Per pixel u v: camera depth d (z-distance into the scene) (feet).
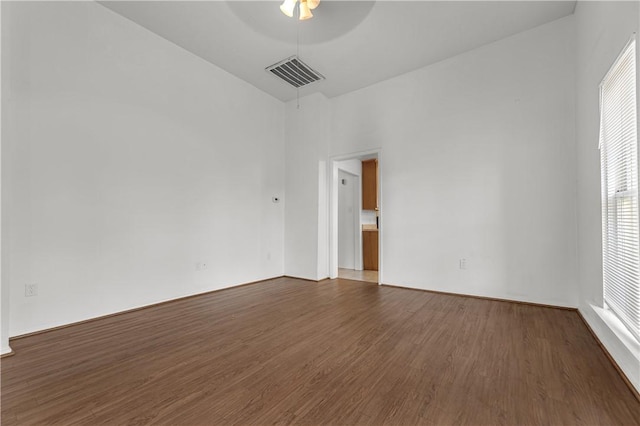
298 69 12.58
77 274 8.95
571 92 10.14
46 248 8.34
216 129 13.39
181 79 11.96
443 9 9.78
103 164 9.57
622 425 4.40
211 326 8.79
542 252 10.56
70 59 8.87
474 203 11.99
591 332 8.07
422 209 13.34
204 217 12.80
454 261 12.44
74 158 8.92
